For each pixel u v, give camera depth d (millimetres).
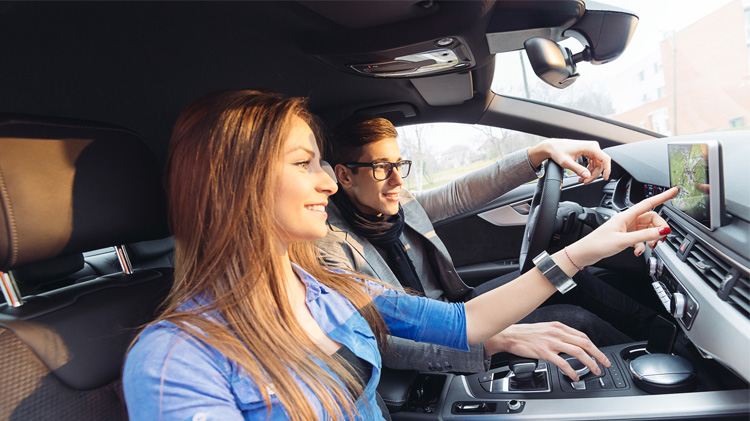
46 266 908
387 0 944
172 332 611
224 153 656
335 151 1358
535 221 1359
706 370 1143
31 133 714
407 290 1357
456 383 1263
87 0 870
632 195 1818
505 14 1188
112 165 821
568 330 1113
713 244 1014
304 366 654
